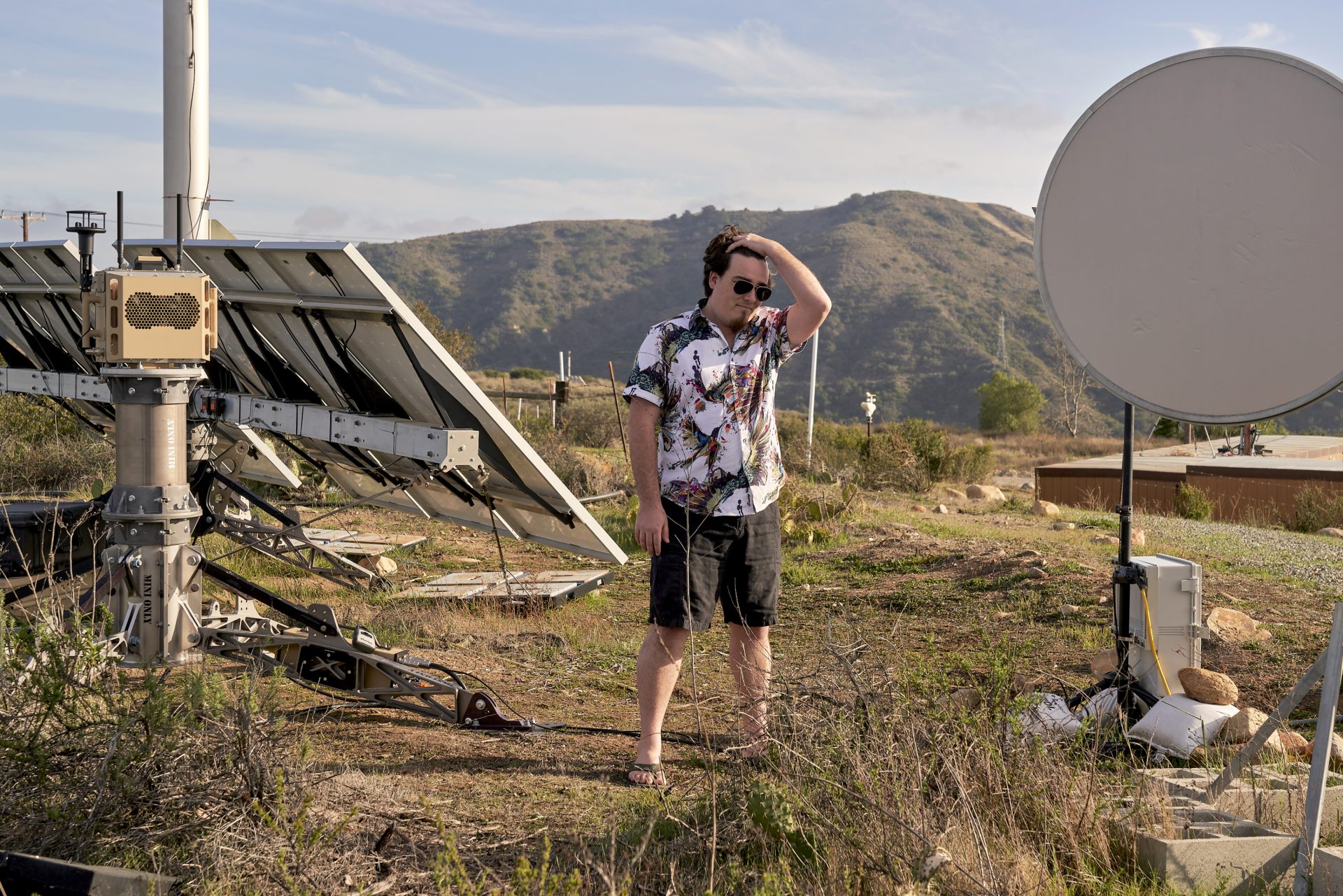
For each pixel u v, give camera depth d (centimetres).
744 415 391
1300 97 333
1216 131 353
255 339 525
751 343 390
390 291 406
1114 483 2108
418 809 342
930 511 1723
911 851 284
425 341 412
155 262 476
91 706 329
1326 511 1817
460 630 712
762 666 406
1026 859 287
